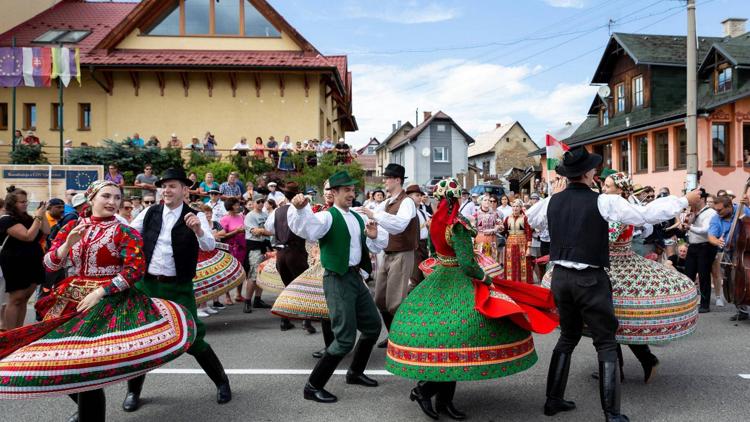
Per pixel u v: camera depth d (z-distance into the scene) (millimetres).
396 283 5723
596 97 27797
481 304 3768
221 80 22609
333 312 4480
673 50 24172
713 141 20641
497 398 4516
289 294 5660
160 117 22531
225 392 4480
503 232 10531
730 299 7316
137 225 4664
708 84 22734
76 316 3471
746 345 6141
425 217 7562
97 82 21938
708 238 7891
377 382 4898
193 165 18641
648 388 4715
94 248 3678
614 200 3873
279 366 5488
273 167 18703
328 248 4520
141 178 14586
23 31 25656
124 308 3605
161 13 22984
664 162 22500
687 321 4516
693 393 4586
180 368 5449
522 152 58000
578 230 3920
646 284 4492
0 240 6355
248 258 8789
